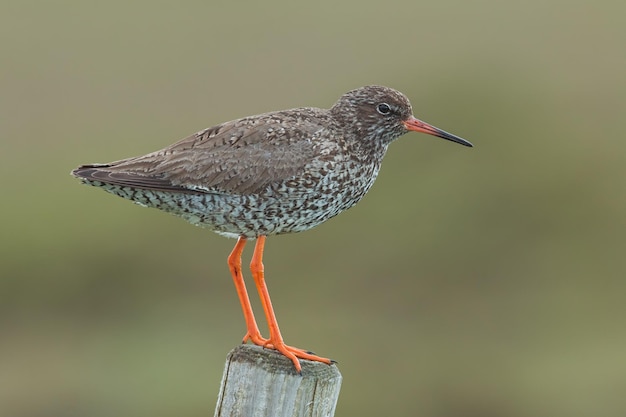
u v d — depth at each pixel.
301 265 18.23
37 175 20.16
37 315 17.91
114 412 15.25
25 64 23.16
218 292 18.02
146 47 23.94
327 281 18.02
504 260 18.56
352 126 9.83
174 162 9.27
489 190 19.25
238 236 9.62
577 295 17.83
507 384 15.65
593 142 20.16
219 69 22.95
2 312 17.95
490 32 24.27
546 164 19.62
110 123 21.50
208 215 9.40
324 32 24.47
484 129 20.25
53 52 23.66
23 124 21.45
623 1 25.86
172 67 23.16
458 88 21.27
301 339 16.56
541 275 18.22
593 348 16.28
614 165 19.62
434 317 17.55
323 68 22.95
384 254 18.39
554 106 21.11
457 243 18.59
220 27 24.72
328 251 18.42
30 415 15.14
